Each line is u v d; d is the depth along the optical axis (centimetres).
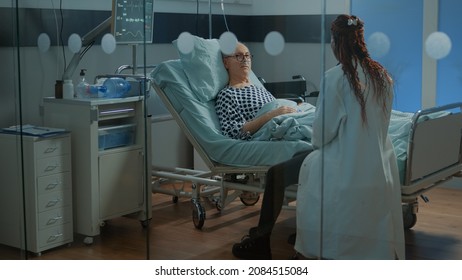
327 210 229
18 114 289
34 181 280
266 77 240
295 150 236
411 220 225
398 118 223
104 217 293
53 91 295
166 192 287
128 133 292
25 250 284
